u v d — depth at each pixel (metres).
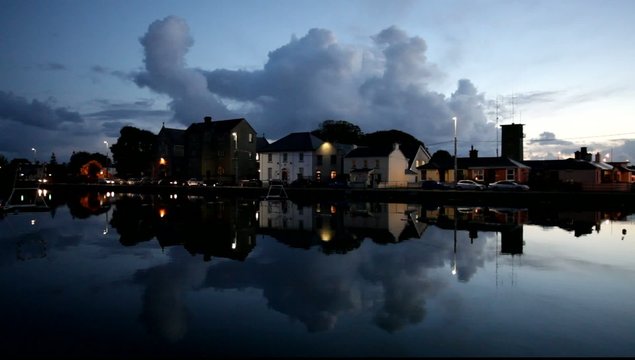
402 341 9.27
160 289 12.95
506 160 66.69
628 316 10.87
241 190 63.28
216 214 34.81
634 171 77.44
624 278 14.54
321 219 31.50
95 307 11.34
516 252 18.89
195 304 11.59
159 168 98.12
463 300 12.05
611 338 9.50
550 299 12.20
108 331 9.73
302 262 16.67
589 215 34.94
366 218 32.31
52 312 10.94
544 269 15.76
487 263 16.70
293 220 30.77
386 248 19.73
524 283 13.85
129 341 9.20
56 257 17.50
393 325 10.16
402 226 27.56
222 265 16.12
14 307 11.30
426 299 12.14
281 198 56.09
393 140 110.88
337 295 12.45
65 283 13.59
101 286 13.26
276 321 10.38
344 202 49.53
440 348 8.94
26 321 10.33
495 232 24.94
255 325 10.12
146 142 107.69
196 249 19.33
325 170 77.69
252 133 89.62
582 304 11.77
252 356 8.52
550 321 10.49
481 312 11.09
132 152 105.62
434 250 19.28
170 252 18.59
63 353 8.62
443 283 13.79
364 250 19.23
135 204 45.44
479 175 67.31
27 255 17.89
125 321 10.34
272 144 81.69
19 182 85.75
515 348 8.96
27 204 42.44
